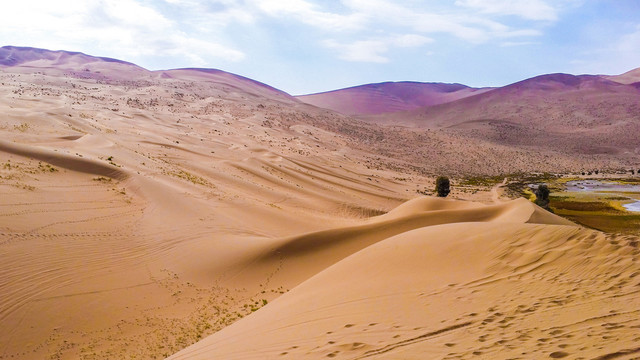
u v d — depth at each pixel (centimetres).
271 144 8588
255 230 2612
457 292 848
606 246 873
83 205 2356
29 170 2678
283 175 5544
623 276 732
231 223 2600
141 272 1805
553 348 514
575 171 12344
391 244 1398
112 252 1895
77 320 1395
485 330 621
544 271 853
